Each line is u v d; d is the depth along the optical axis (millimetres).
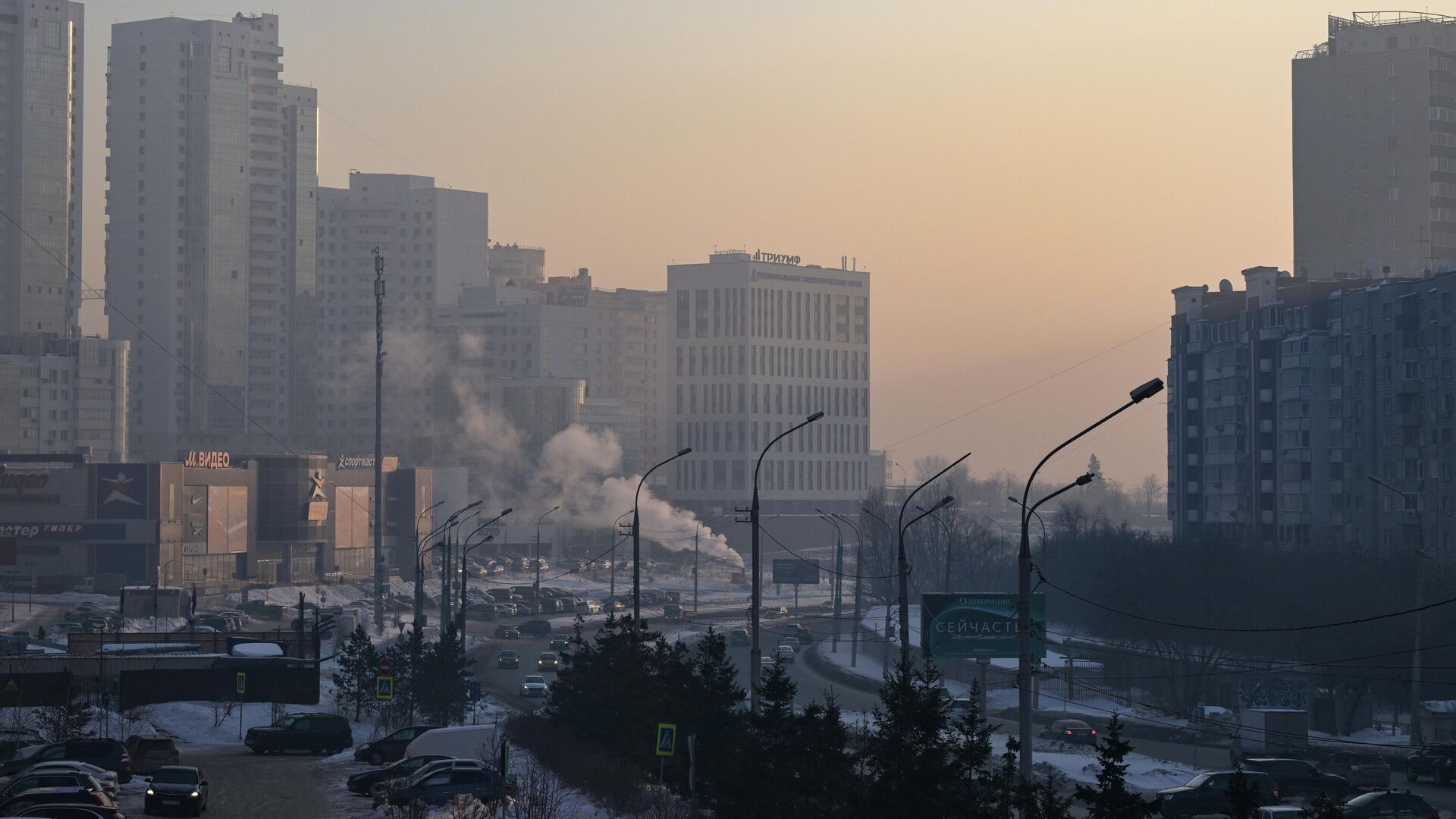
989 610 113438
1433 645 139875
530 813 65562
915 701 52500
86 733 103500
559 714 89312
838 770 58125
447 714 117938
